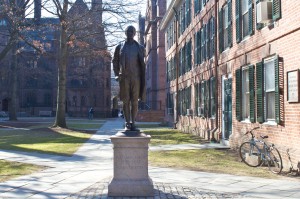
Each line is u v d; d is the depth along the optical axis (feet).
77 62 224.53
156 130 101.35
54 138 75.77
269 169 36.83
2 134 87.30
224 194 26.43
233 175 33.86
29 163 41.55
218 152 50.72
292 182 30.66
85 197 25.89
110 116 264.72
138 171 26.78
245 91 50.83
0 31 124.36
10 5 96.48
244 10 50.29
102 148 56.65
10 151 52.60
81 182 31.07
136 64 28.53
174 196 25.90
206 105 72.02
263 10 40.73
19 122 141.49
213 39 66.08
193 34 84.33
